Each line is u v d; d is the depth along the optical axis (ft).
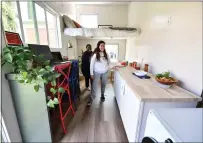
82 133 5.63
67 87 6.31
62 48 10.37
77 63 8.63
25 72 3.89
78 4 15.25
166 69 5.67
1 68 3.94
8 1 4.83
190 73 4.14
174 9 5.05
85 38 15.31
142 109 3.71
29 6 6.36
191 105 3.68
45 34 8.30
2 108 4.03
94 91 8.26
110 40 15.94
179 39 4.73
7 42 4.25
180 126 2.25
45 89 4.45
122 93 6.22
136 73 6.35
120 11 15.76
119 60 16.44
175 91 4.08
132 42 12.57
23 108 4.59
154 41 7.01
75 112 7.34
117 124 6.27
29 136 4.99
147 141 2.80
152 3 7.35
